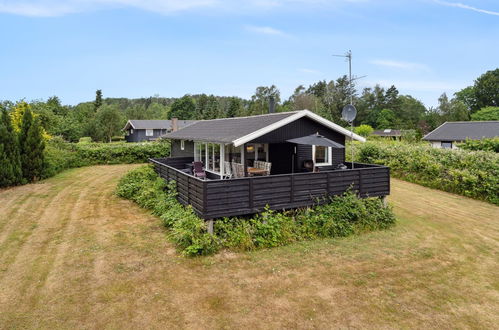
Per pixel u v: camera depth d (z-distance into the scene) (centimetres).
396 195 1639
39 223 1076
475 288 708
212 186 880
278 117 1301
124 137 6138
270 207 970
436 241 999
